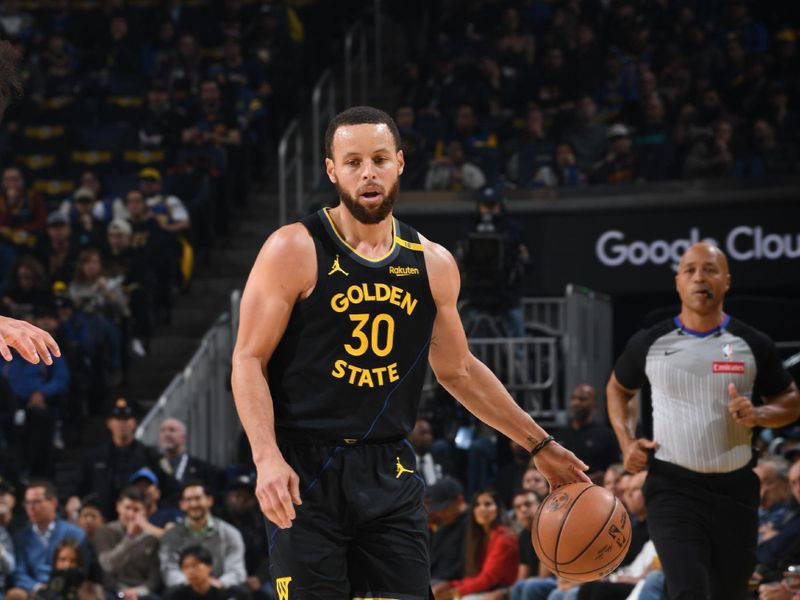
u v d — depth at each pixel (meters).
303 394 9.66
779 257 38.03
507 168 41.12
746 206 38.12
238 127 43.94
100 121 46.34
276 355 9.70
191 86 46.03
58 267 37.38
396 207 39.25
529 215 38.91
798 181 38.19
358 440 9.71
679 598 14.06
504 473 27.98
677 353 14.83
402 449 9.95
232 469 30.55
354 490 9.65
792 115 42.88
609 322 36.06
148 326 36.78
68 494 31.67
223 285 39.94
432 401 30.67
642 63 45.53
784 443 26.84
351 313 9.60
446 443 29.33
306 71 48.47
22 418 31.98
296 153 44.97
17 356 33.00
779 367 14.87
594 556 10.71
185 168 41.56
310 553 9.59
